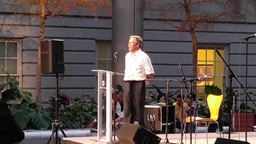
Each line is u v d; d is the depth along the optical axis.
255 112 19.92
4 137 5.66
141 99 10.46
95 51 21.36
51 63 11.88
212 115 11.55
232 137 12.59
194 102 13.41
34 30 20.42
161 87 21.67
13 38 20.38
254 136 12.88
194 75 18.36
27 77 20.48
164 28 21.86
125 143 9.20
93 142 10.91
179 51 22.16
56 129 11.91
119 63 18.11
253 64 22.75
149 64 10.42
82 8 19.92
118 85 15.75
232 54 22.64
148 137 8.90
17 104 15.33
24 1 17.05
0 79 20.31
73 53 20.97
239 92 20.41
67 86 20.86
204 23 18.64
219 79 22.73
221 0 19.28
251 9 21.28
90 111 17.06
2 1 20.03
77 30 21.00
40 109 16.53
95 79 21.31
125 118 10.73
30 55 20.50
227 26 22.53
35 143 14.01
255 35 10.19
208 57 22.67
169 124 12.76
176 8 19.28
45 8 17.44
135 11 18.84
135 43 10.52
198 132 14.75
